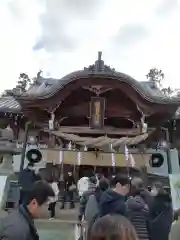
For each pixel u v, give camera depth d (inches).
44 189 114.3
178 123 736.3
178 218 145.6
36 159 565.0
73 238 325.1
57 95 631.2
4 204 280.1
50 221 398.9
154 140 706.8
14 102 804.0
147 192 208.7
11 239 98.3
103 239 63.2
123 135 665.0
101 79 619.2
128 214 158.2
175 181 242.8
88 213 197.9
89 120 671.8
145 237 156.6
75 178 597.3
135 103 647.1
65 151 573.0
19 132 738.2
